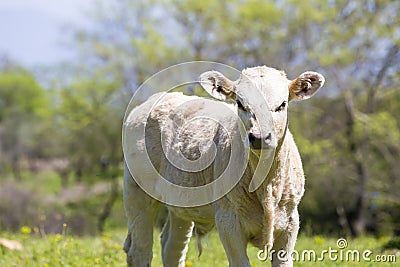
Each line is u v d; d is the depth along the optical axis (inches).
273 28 1026.7
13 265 366.0
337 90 977.5
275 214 247.3
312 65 975.0
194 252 409.1
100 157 1407.5
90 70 1358.3
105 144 1384.1
